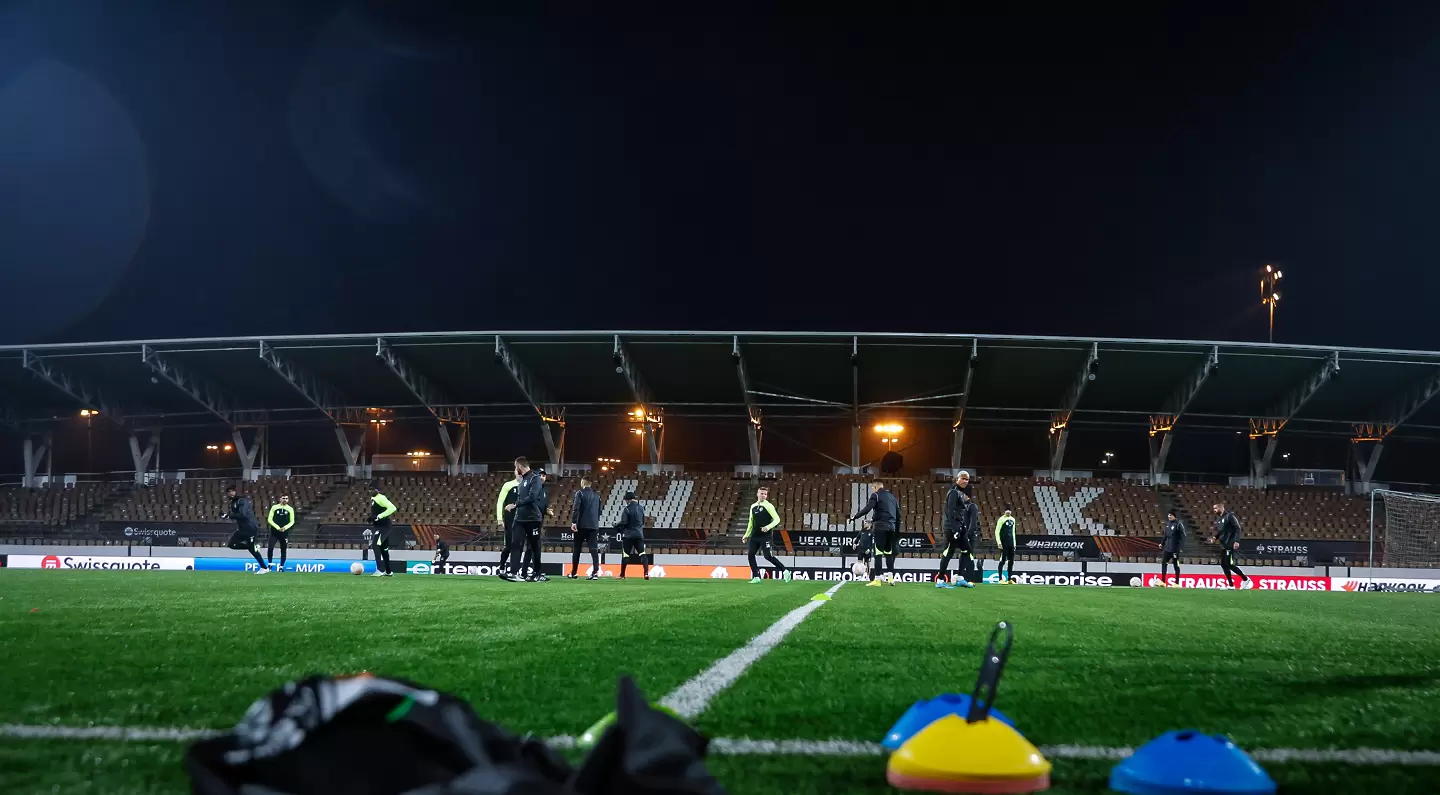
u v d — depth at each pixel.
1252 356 28.28
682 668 4.02
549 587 13.09
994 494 31.95
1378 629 7.15
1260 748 2.52
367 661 4.22
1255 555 28.22
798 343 28.91
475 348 29.88
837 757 2.31
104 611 7.43
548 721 2.72
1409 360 27.92
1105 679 3.90
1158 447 32.97
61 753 2.34
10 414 34.97
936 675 3.94
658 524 31.55
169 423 35.06
